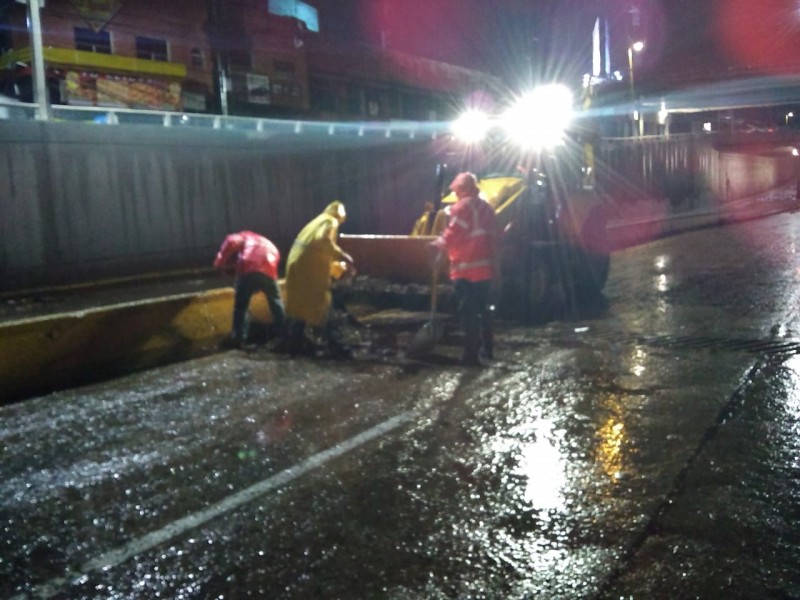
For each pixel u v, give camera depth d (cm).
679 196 2930
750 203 3366
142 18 2081
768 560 340
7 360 643
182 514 411
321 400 616
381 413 576
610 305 1020
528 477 445
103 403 627
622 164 2461
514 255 923
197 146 1483
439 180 1070
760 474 436
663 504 401
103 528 397
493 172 1040
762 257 1463
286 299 778
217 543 378
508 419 552
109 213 1345
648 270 1363
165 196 1436
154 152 1410
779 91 4319
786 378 630
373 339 831
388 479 450
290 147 1675
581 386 631
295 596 327
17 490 450
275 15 2548
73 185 1288
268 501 425
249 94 2447
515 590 324
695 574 330
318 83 2752
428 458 481
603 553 352
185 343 781
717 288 1119
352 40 3203
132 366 732
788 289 1077
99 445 525
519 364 711
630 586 323
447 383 654
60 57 1794
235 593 332
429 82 3291
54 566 360
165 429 554
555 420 546
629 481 433
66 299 1181
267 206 1633
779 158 4375
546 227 941
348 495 429
